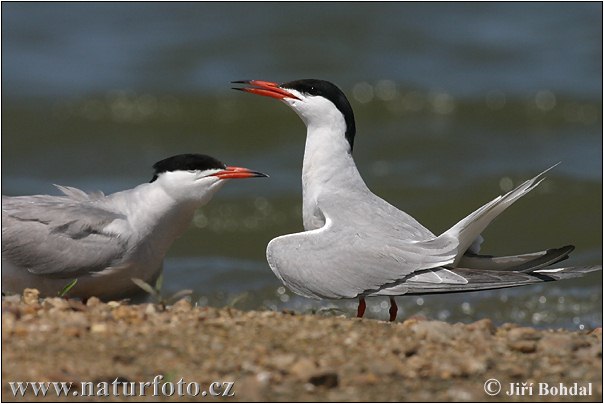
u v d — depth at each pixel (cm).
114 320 760
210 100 2195
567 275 823
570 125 2075
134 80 2270
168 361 688
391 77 2242
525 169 1841
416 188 1775
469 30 2447
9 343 706
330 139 947
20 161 1995
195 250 1572
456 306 1223
